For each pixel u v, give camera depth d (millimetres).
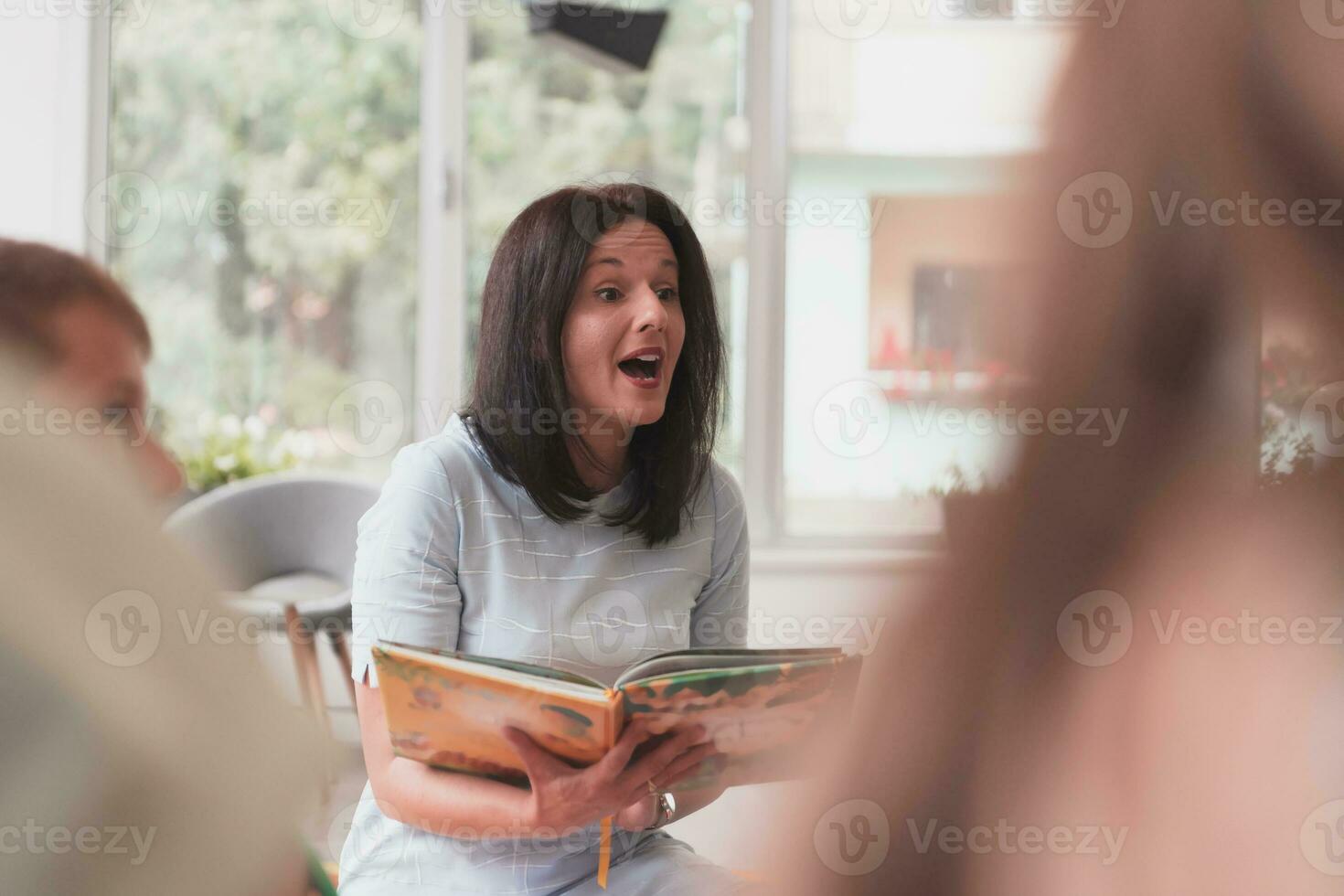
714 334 1492
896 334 3762
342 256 3771
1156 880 225
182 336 3734
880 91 3783
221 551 2955
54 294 949
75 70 3607
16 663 312
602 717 1085
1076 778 225
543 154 3801
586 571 1395
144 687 319
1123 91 229
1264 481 218
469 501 1359
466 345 3791
